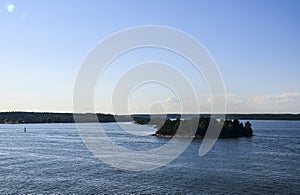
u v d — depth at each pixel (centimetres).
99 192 4822
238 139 14138
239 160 7962
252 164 7369
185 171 6394
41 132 19025
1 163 7325
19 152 9300
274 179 5753
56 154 8775
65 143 11950
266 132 19938
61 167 6781
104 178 5716
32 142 12469
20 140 13412
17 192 4825
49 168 6669
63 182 5422
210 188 5084
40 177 5803
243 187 5162
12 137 15125
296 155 9012
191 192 4844
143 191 4884
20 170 6462
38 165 7031
